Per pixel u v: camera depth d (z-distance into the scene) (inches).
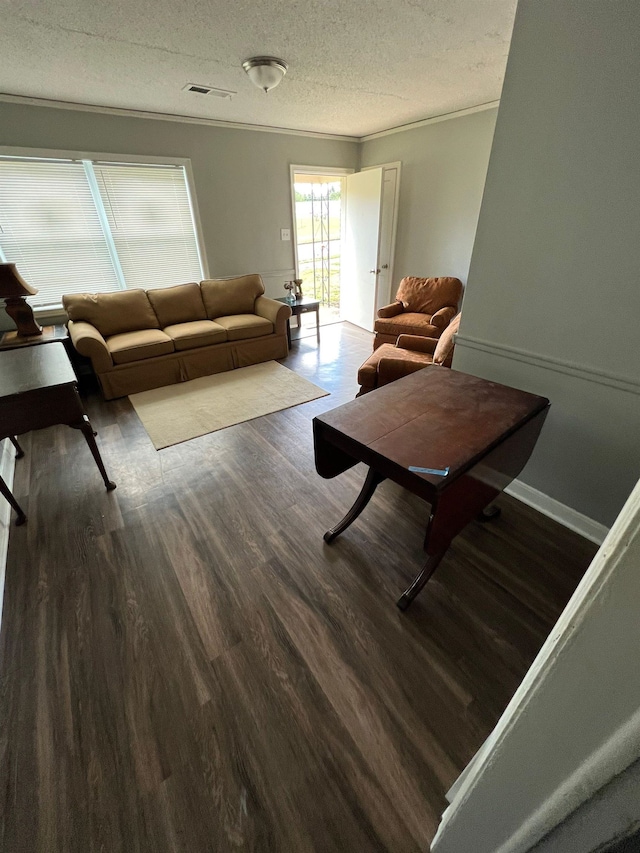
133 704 46.2
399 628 54.1
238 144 157.8
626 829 14.3
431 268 177.3
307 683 47.8
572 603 15.8
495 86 116.5
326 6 71.0
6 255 130.5
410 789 38.5
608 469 64.1
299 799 38.1
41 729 44.2
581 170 53.0
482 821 23.0
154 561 66.1
